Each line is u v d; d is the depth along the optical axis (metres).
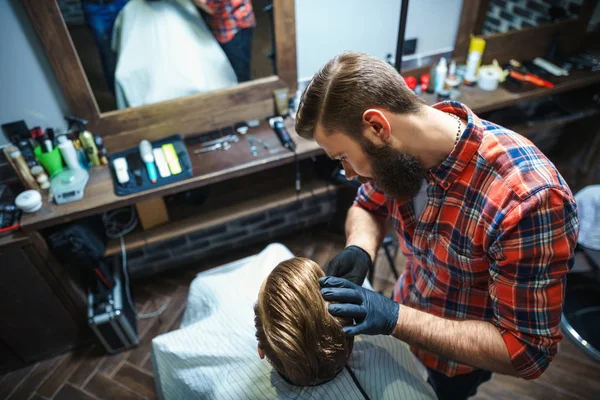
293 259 0.77
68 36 1.37
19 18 1.34
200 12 1.52
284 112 1.82
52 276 1.59
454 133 0.73
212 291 1.09
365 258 0.99
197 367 0.92
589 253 1.39
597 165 2.36
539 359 0.74
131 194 1.49
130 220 1.80
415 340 0.80
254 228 2.26
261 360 0.86
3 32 1.34
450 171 0.74
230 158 1.64
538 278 0.69
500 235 0.69
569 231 0.67
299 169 2.04
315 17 1.68
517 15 1.91
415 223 0.92
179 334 0.97
